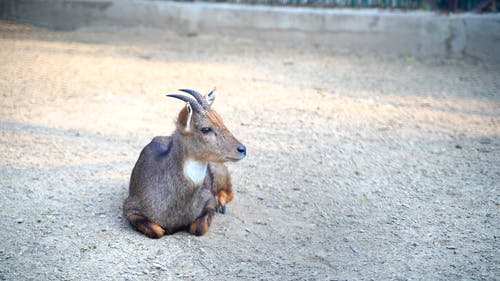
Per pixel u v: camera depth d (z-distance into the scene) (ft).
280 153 23.30
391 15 38.45
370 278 15.06
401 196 19.92
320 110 28.32
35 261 15.38
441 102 29.63
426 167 22.22
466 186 20.56
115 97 29.14
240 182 20.92
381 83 32.71
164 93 30.01
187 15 41.11
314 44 40.11
